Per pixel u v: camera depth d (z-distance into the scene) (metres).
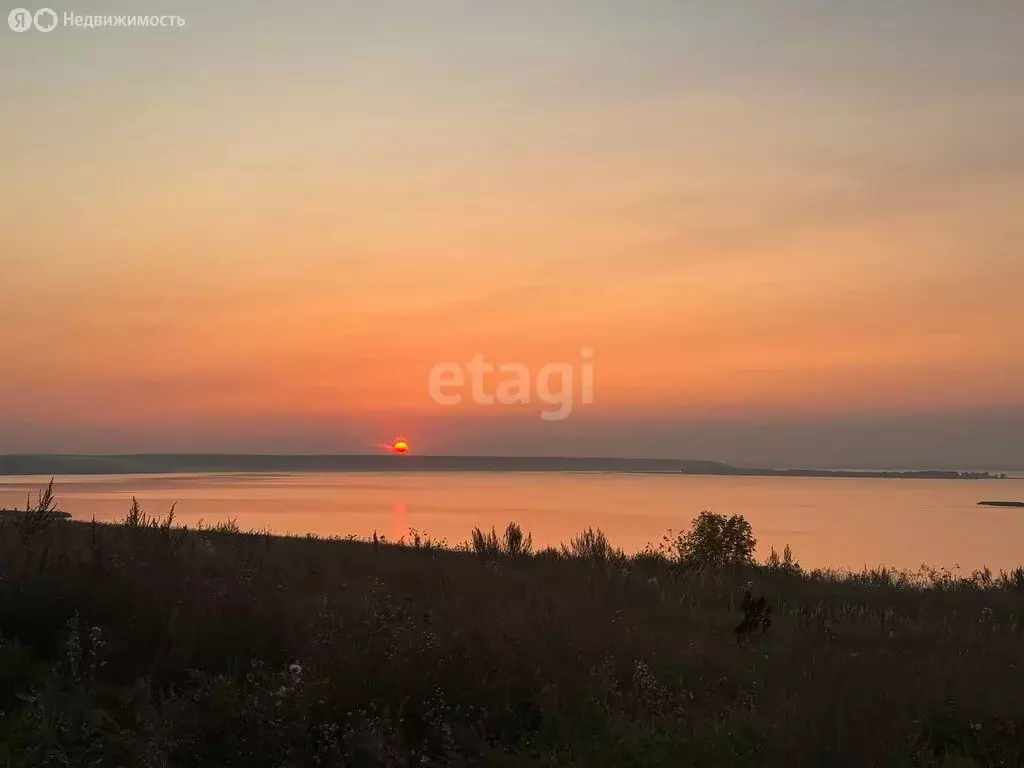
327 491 119.06
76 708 6.55
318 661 7.40
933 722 7.54
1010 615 13.78
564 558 18.72
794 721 6.88
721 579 17.48
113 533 13.23
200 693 6.74
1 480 170.50
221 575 10.64
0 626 8.05
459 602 10.79
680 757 6.37
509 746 6.75
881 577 20.09
